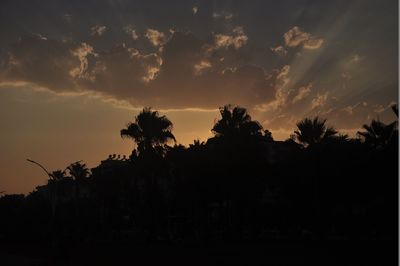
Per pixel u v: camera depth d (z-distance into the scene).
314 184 45.84
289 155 48.03
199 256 33.09
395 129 41.53
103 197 75.19
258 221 54.91
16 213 71.44
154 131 51.91
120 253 38.00
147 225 54.50
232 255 32.88
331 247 36.50
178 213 64.00
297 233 57.12
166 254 35.81
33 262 38.06
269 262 27.62
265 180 48.44
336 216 51.53
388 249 31.98
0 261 40.97
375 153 39.28
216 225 56.53
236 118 46.41
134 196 61.25
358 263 26.06
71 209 82.50
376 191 41.62
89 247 43.12
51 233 49.81
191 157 49.75
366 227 49.09
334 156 44.69
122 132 52.31
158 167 52.47
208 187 47.75
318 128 46.41
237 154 44.47
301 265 25.69
